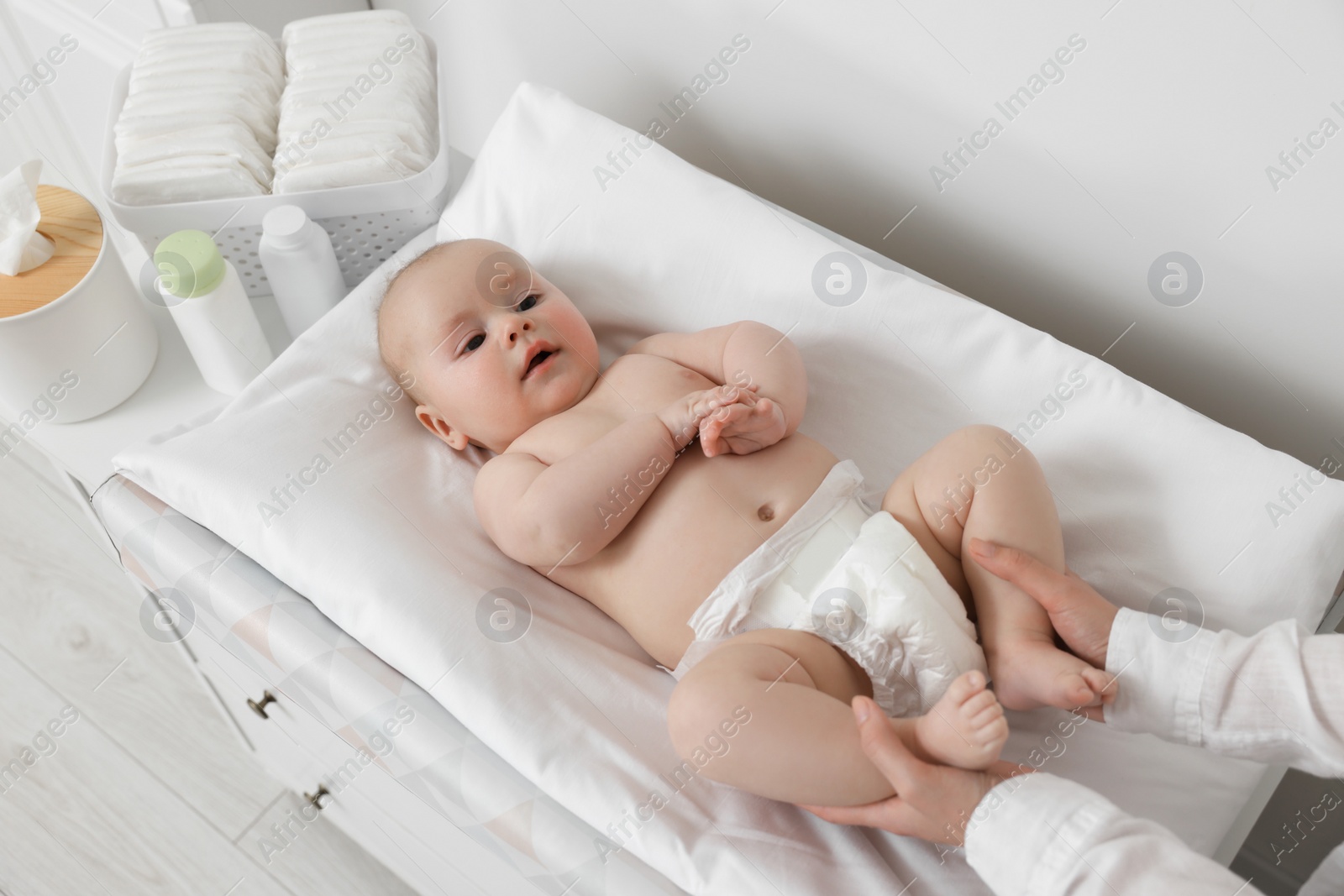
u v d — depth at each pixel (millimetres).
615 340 1215
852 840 809
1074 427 986
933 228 1252
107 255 1104
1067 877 688
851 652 887
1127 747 866
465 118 1703
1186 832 831
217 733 1570
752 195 1163
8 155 1993
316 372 1127
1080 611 830
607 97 1459
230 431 1045
